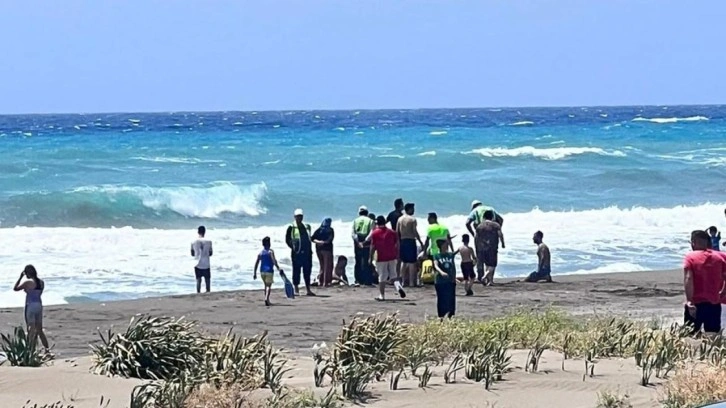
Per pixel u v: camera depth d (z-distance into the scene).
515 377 38.44
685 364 39.81
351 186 155.12
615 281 80.56
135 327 41.06
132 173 169.12
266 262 69.81
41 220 127.56
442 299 60.03
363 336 40.06
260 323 61.75
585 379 38.22
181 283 82.62
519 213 131.38
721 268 45.47
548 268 80.69
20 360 42.62
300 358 45.94
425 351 42.25
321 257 80.06
